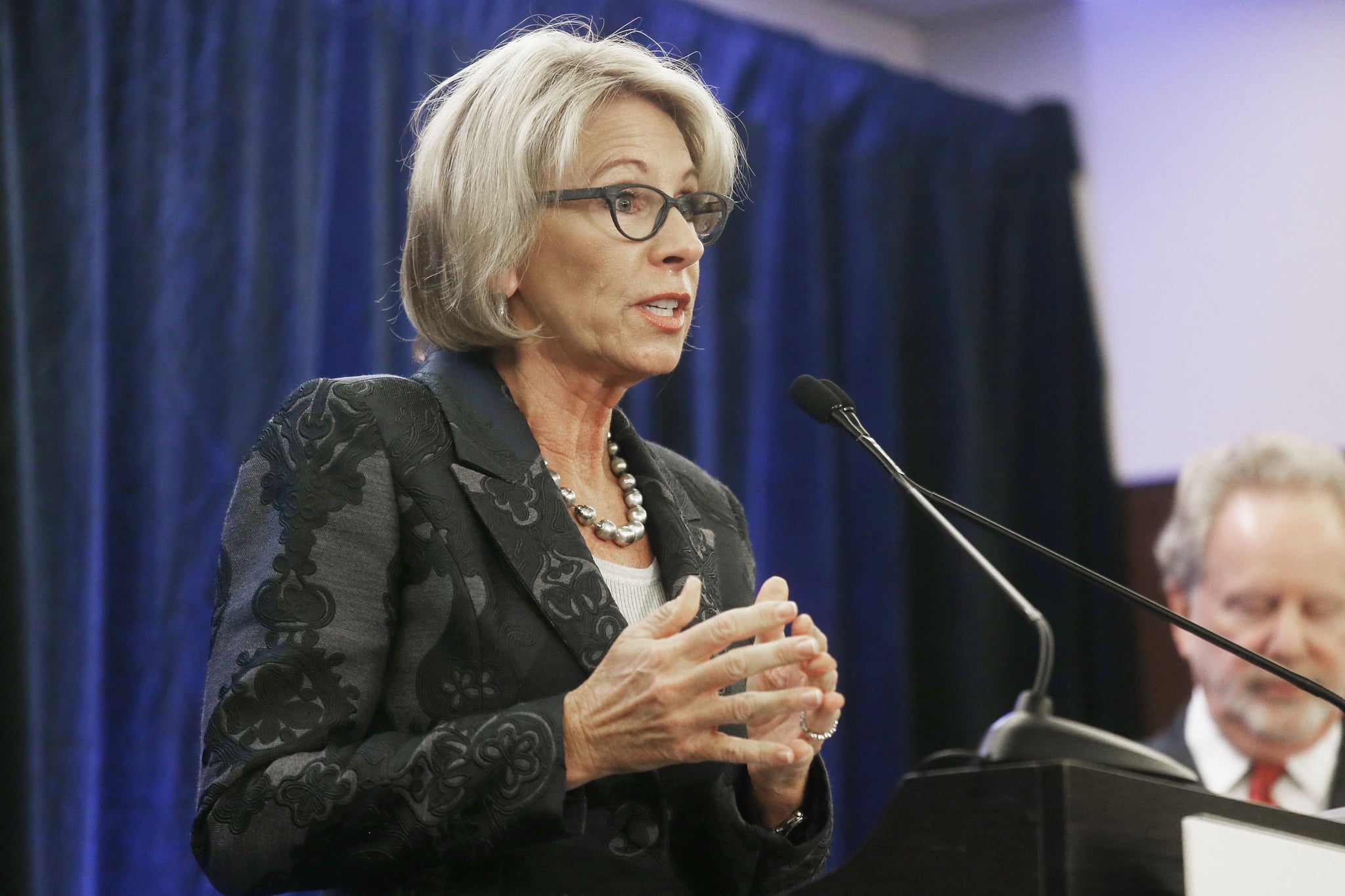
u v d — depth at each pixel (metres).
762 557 7.89
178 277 5.99
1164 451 9.25
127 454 5.80
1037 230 9.56
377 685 2.67
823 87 8.76
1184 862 2.04
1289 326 8.95
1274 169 9.10
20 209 5.64
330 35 6.70
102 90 5.89
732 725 2.95
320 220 6.46
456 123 3.12
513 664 2.72
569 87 3.05
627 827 2.74
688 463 3.48
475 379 3.02
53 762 5.27
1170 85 9.52
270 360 6.16
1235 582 5.93
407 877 2.56
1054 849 2.00
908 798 2.16
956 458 8.86
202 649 5.70
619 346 3.01
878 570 8.41
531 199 3.00
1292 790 5.75
